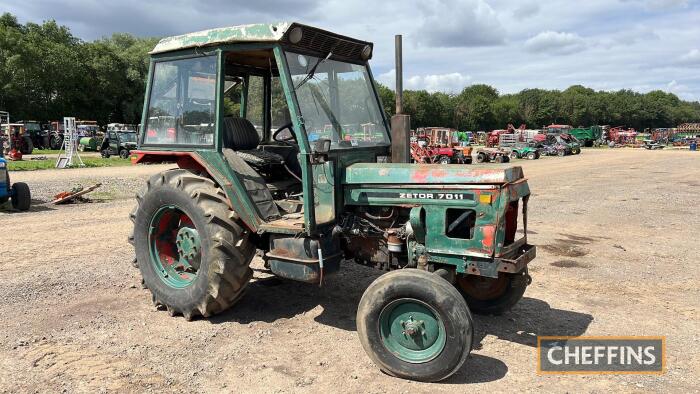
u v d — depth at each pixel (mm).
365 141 4766
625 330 4500
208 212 4262
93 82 54344
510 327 4547
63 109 52438
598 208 11289
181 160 4918
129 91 56219
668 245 7734
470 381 3555
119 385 3432
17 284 5504
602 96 111250
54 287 5430
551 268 6480
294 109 3979
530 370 3734
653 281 5934
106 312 4758
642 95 125812
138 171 20047
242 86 5516
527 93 106812
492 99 107688
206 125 4484
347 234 4301
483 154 29938
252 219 4223
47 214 10008
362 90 4883
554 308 5039
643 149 47875
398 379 3572
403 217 4137
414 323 3518
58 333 4270
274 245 4176
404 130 4785
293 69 4094
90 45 55688
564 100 102438
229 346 4074
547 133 43500
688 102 160375
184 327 4441
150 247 4863
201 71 4500
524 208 4145
